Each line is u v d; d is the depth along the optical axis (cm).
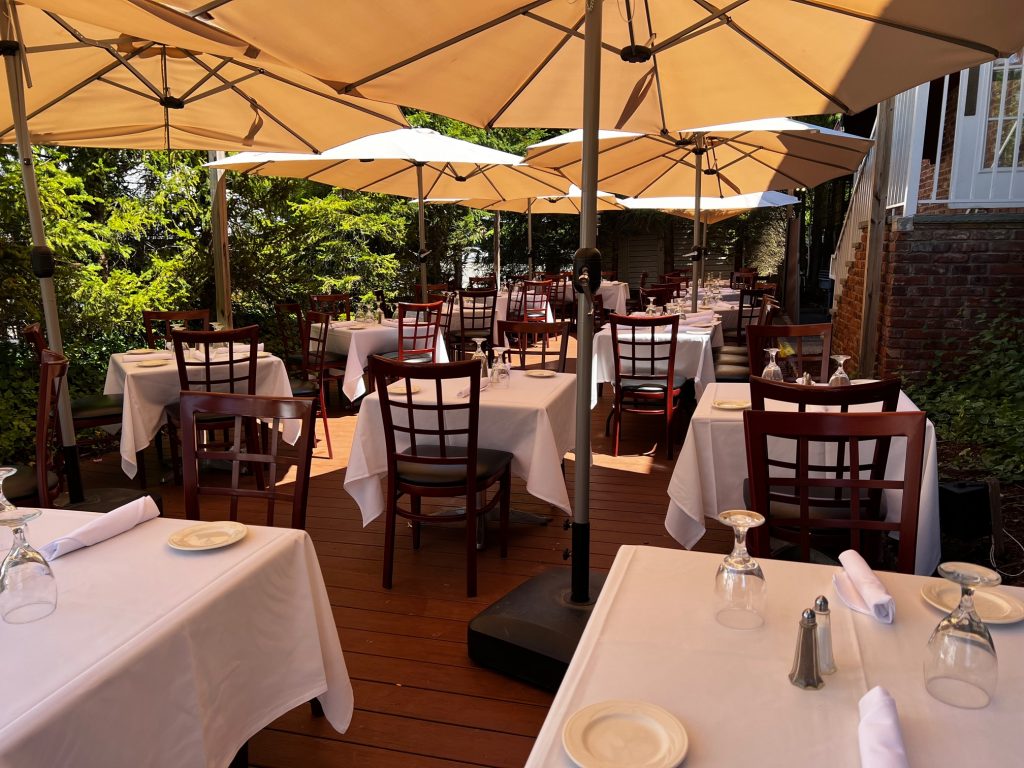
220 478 491
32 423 574
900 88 244
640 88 296
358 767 212
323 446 570
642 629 135
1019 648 128
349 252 1280
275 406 227
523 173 783
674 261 1928
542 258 1914
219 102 400
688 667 122
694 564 164
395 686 252
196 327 796
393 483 321
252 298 1038
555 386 391
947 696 111
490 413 353
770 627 136
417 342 716
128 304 772
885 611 137
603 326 722
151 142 449
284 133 423
